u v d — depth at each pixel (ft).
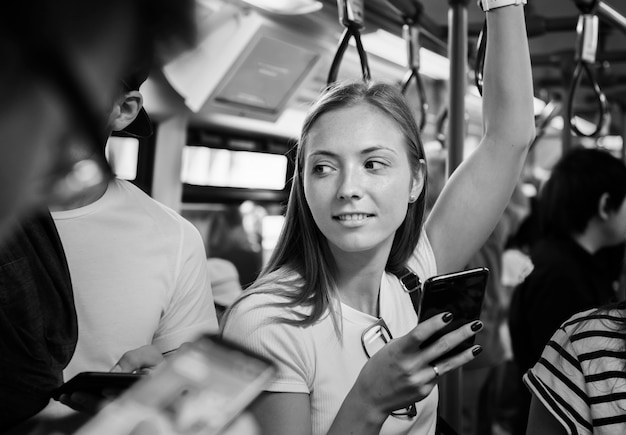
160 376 1.53
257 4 6.62
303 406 3.18
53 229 2.90
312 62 8.01
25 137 0.82
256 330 3.22
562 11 7.89
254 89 7.76
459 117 5.67
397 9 5.47
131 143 7.60
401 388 2.66
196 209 8.53
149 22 0.91
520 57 4.03
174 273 4.12
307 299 3.38
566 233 6.50
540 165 16.49
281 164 9.40
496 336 9.78
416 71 5.78
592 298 6.24
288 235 3.66
